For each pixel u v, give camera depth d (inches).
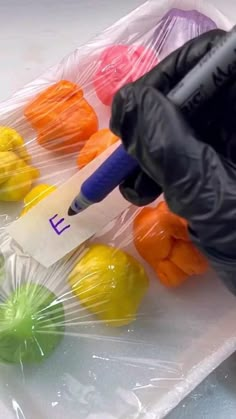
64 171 13.1
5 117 13.4
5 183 12.6
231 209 9.7
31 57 15.9
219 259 10.3
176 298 12.5
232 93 10.6
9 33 16.1
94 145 12.8
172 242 12.1
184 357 12.1
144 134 9.7
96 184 10.9
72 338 12.1
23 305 11.6
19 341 11.4
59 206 12.1
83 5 16.5
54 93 13.3
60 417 11.6
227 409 12.2
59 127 13.0
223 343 11.9
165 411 11.3
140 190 10.8
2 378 11.8
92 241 12.3
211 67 9.5
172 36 14.1
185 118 9.9
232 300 12.6
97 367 12.0
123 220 12.4
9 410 11.6
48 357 11.9
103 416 11.6
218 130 11.0
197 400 12.3
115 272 11.9
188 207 9.9
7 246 12.1
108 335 12.2
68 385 11.9
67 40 16.2
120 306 11.9
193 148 9.6
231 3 16.4
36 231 12.1
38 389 11.8
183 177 9.7
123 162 10.5
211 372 12.2
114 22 16.4
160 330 12.3
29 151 13.2
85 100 13.4
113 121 10.2
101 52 14.0
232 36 9.3
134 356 12.1
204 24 14.2
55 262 12.1
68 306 12.0
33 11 16.4
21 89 13.8
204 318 12.4
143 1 16.5
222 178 9.7
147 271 12.5
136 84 10.3
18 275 12.0
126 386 11.9
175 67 10.7
